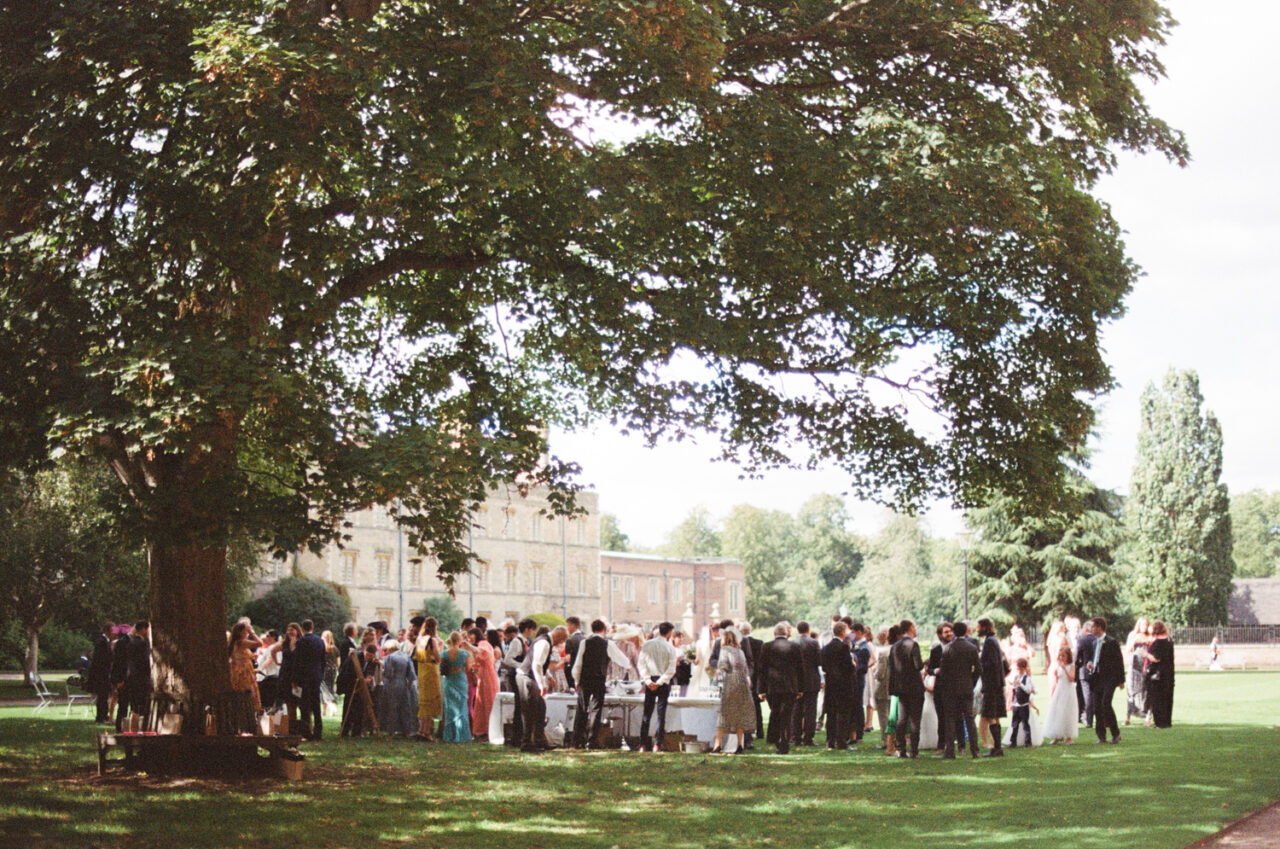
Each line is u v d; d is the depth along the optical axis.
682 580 106.12
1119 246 17.61
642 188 14.71
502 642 22.77
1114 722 18.77
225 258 12.83
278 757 15.02
